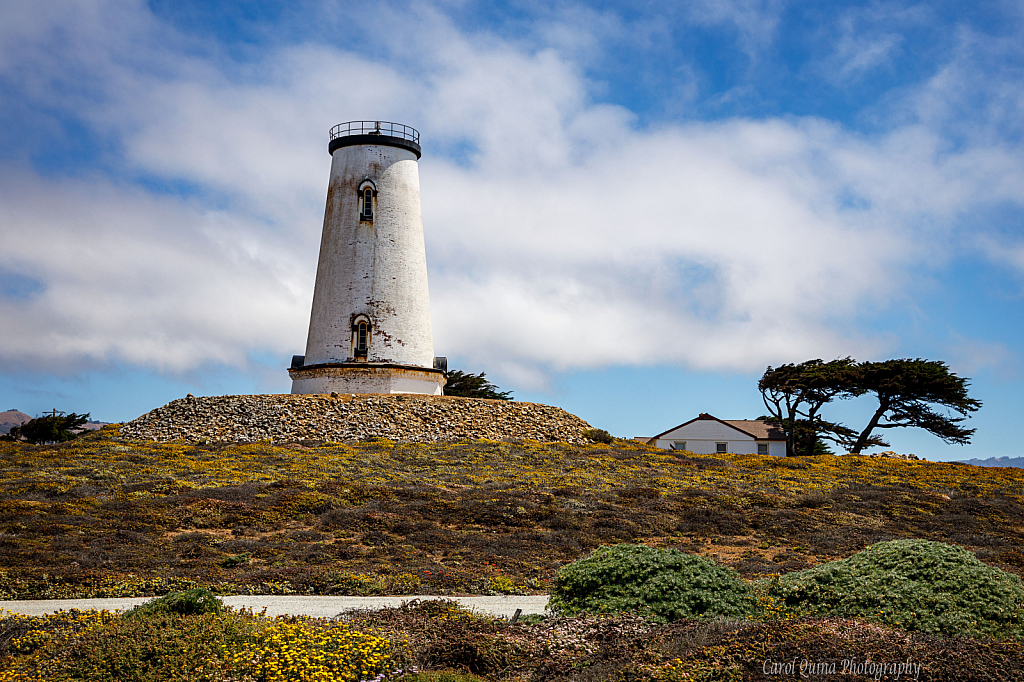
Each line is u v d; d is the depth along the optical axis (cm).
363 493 3197
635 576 1569
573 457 4259
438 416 4659
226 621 1320
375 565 2295
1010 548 2658
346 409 4569
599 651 1311
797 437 7044
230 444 4291
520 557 2462
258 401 4594
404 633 1352
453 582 2114
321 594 1980
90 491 3030
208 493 3062
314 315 5100
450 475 3688
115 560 2212
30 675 1155
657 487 3641
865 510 3269
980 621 1306
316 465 3688
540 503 3155
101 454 3866
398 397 4709
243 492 3105
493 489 3397
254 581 2047
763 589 1590
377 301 4944
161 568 2158
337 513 2897
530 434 4766
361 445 4284
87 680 1136
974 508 3331
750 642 1220
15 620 1424
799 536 2883
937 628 1305
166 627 1278
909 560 1454
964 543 2733
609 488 3556
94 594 1892
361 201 5062
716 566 1622
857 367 6612
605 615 1484
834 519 3123
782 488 3716
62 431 5253
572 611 1545
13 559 2128
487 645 1322
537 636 1377
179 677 1139
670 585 1536
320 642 1256
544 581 2169
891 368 6356
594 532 2827
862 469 4447
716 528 2972
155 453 3928
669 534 2888
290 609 1775
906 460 4938
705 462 4450
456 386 7606
